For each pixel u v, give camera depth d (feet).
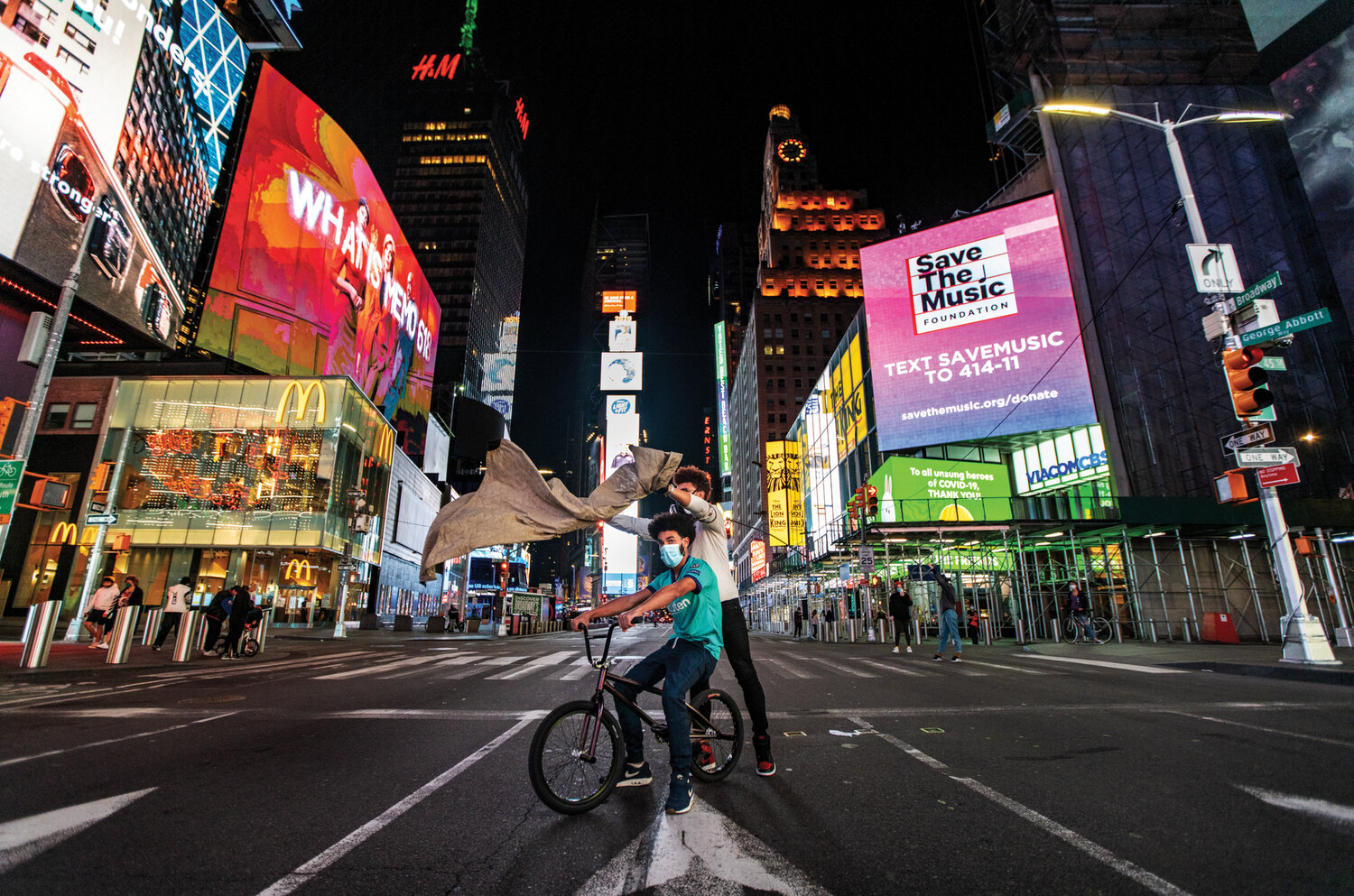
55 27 95.45
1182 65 114.73
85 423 101.60
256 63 144.87
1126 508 78.84
